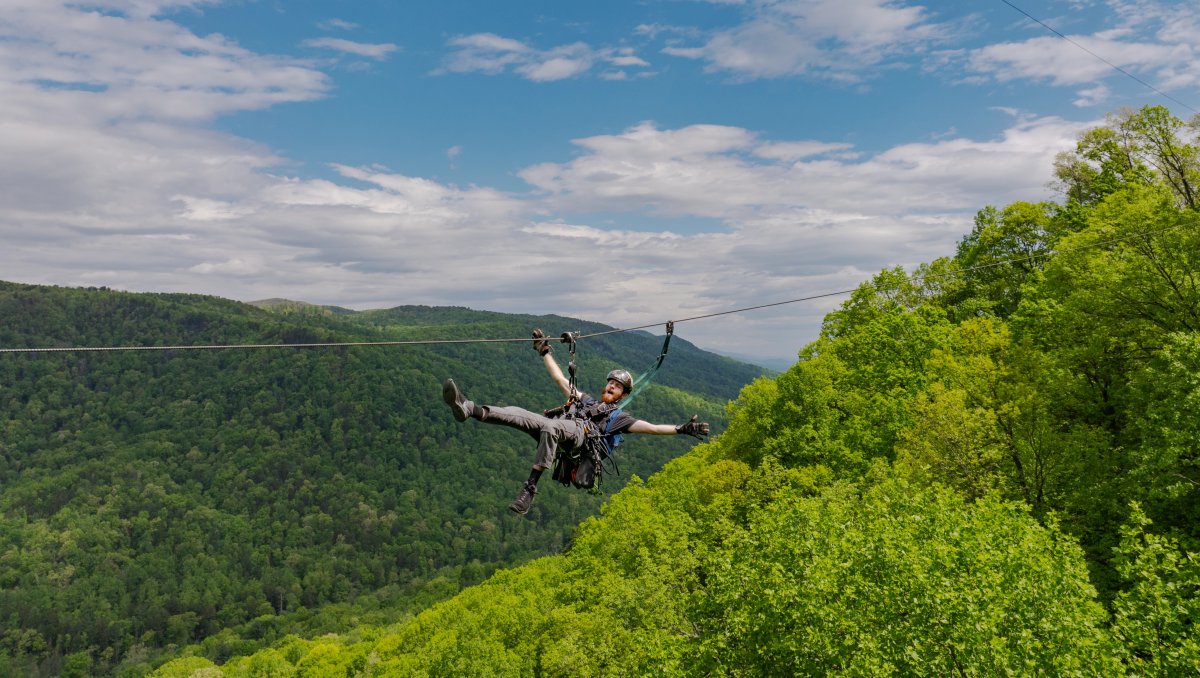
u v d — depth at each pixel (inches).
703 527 1729.8
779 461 1811.0
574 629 1587.1
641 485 2012.8
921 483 1148.5
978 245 2187.5
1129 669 655.1
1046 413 1191.6
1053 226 2021.4
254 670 4896.7
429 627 2940.5
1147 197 1240.8
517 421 309.7
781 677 861.2
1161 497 913.5
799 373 1863.9
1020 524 768.9
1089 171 1998.0
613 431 341.1
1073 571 685.3
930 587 673.6
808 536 924.6
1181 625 630.5
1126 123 1787.6
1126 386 1153.4
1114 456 1090.1
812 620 789.2
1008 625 657.6
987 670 610.2
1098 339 1165.7
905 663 668.1
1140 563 670.5
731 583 967.0
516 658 1936.5
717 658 933.2
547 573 2775.6
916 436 1267.2
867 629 722.8
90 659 7450.8
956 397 1225.4
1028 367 1244.5
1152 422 971.9
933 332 1793.8
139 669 7150.6
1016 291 2034.9
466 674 1900.8
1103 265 1183.6
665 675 953.5
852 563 800.3
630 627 1471.5
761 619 864.3
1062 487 1136.8
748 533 1095.6
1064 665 603.2
